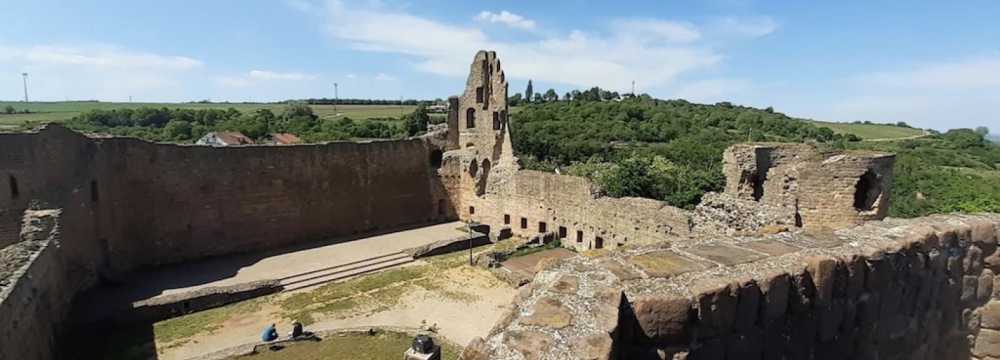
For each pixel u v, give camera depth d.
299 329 18.81
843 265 6.79
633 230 26.38
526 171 33.22
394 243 31.72
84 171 22.75
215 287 23.00
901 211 39.84
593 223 28.84
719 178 36.28
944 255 8.05
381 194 35.44
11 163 19.56
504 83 35.09
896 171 49.78
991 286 8.56
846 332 6.95
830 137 81.25
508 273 25.31
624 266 6.51
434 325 20.28
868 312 7.12
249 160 29.61
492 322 20.67
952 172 50.94
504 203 34.84
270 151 30.34
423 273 26.52
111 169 24.73
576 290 5.86
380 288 24.39
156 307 20.61
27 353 14.27
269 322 20.58
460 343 18.55
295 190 31.48
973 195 40.72
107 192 24.27
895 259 7.32
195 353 17.94
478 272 26.62
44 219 19.20
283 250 30.31
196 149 27.78
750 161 21.33
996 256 8.51
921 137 94.62
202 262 27.83
